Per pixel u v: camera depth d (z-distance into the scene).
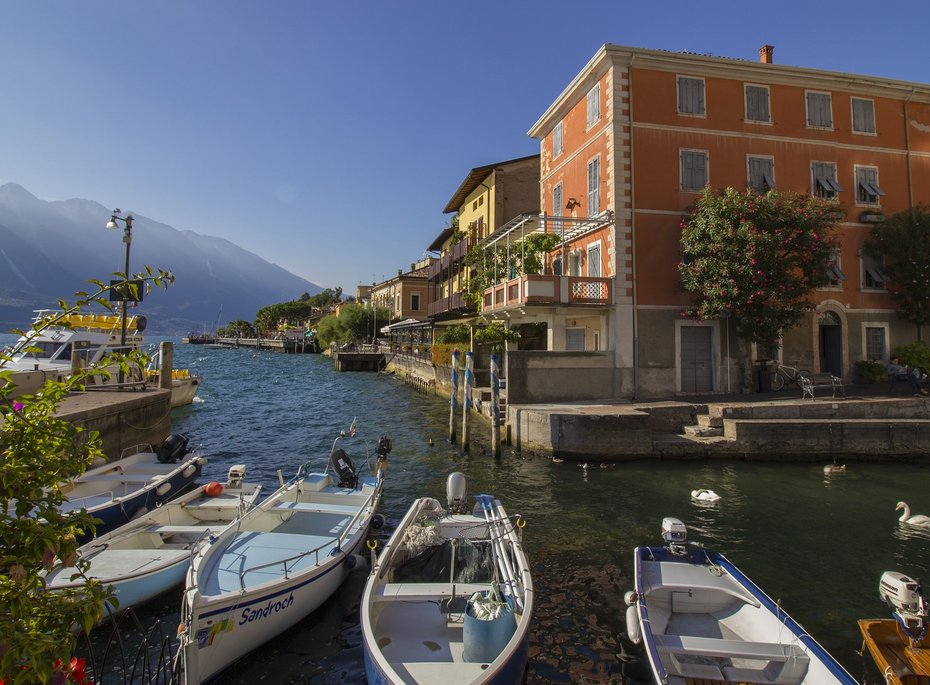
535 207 35.66
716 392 20.64
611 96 20.62
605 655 7.02
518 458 17.31
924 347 21.27
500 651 6.05
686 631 7.09
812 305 19.52
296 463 17.69
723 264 18.34
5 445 3.01
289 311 133.00
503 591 7.18
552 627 7.64
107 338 25.06
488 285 28.38
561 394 19.81
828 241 19.17
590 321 23.39
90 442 3.43
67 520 3.08
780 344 21.03
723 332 20.77
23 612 2.76
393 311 69.62
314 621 7.84
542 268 26.38
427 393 37.00
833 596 8.45
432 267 46.44
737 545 10.40
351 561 8.72
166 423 19.67
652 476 14.98
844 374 22.14
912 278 21.62
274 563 7.30
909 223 21.59
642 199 20.52
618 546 10.36
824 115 22.28
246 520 9.33
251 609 6.88
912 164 23.16
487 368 28.58
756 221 18.58
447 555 8.12
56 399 3.17
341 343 73.88
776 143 21.70
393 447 19.50
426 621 7.02
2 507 2.88
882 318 22.59
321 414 28.23
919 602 6.07
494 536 8.83
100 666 6.83
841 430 16.48
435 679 5.67
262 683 6.60
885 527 11.33
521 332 28.05
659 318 20.42
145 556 8.34
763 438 16.31
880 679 6.48
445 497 13.44
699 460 16.39
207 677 6.46
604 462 16.31
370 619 6.47
